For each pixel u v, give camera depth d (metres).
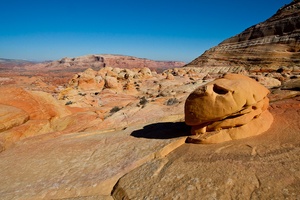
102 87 56.91
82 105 32.62
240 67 89.44
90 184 7.84
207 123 9.49
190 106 9.49
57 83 102.75
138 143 10.65
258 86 9.77
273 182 5.92
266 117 10.03
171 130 11.90
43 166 9.84
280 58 80.44
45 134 15.66
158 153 8.98
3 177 9.23
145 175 7.66
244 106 8.98
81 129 17.66
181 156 8.41
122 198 6.80
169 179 7.08
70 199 7.19
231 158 7.45
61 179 8.45
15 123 15.45
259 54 89.75
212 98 8.84
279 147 7.63
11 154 11.95
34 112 17.97
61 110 20.45
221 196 5.85
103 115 23.30
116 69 81.19
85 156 10.35
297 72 56.34
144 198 6.47
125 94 47.41
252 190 5.80
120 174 8.16
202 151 8.41
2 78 110.62
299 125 9.25
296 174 6.06
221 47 116.31
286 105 12.48
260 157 7.16
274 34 94.75
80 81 54.22
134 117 19.05
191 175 6.99
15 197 7.58
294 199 5.25
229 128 9.15
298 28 87.00
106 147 11.05
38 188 8.01
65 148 11.84
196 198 5.97
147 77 73.25
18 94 18.38
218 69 95.00
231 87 8.81
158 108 21.09
